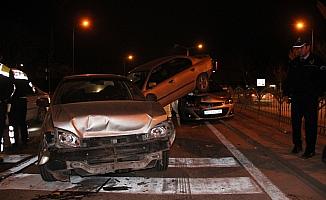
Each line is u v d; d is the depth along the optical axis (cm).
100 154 566
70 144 570
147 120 607
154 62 1263
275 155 768
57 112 627
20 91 940
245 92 1862
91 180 640
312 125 727
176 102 1373
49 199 554
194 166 730
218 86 1470
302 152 785
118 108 634
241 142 981
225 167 720
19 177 670
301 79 729
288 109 1212
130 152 579
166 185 610
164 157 653
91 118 587
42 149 586
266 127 1186
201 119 1355
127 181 633
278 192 568
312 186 595
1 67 784
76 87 777
